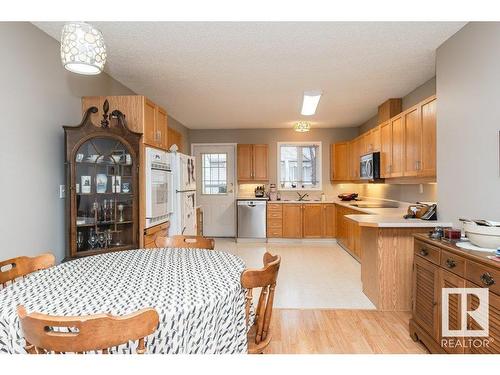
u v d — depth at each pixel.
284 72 3.57
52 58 2.72
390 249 3.05
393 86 4.09
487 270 1.62
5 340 1.21
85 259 2.08
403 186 4.76
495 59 2.16
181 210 4.03
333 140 7.04
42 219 2.59
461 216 2.56
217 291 1.45
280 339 2.49
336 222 6.34
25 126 2.40
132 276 1.69
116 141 2.97
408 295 3.05
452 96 2.69
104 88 3.53
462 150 2.54
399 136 3.87
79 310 1.26
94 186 2.93
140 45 2.85
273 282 1.69
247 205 6.56
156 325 1.09
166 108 5.20
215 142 7.18
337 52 3.03
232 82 3.90
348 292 3.54
